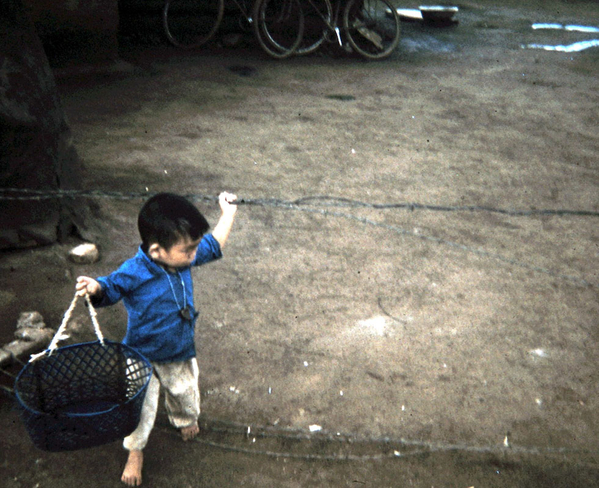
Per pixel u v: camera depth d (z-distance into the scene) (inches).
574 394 154.3
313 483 127.7
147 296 113.1
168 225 105.3
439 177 275.4
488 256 214.4
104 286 107.7
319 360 161.0
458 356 165.0
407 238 222.7
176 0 449.4
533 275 205.0
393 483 128.6
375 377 156.2
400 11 583.8
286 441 136.9
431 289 194.2
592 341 174.1
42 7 347.9
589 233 234.8
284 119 338.0
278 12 467.5
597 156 309.0
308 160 286.4
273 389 150.5
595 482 130.5
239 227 223.3
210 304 180.4
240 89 384.2
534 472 132.3
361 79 420.2
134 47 442.9
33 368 106.7
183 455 132.3
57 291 178.7
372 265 205.3
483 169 286.5
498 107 375.9
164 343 116.6
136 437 119.7
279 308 181.2
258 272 197.8
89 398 112.7
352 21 473.1
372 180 269.0
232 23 470.0
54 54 370.0
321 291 190.4
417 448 136.6
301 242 216.7
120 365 110.4
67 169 199.5
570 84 428.5
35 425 96.7
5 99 173.9
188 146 293.7
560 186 273.3
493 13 624.7
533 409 148.7
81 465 128.3
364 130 328.2
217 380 152.1
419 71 444.8
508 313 184.5
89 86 366.6
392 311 182.7
